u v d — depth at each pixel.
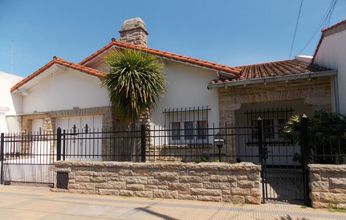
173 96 11.03
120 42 11.70
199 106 10.68
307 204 6.29
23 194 8.05
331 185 5.96
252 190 6.51
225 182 6.73
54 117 12.27
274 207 6.22
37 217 5.95
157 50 11.14
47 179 10.75
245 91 9.95
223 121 10.09
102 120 11.30
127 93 9.47
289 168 10.04
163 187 7.27
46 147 11.73
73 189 8.19
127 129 10.73
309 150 6.81
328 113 8.17
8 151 11.13
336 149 7.22
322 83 9.14
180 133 10.79
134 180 7.57
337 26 8.26
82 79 11.94
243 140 10.95
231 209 6.16
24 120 12.66
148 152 10.48
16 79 12.93
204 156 9.20
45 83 12.62
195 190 6.97
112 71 9.84
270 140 10.70
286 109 10.64
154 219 5.66
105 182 7.87
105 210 6.37
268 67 12.30
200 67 10.55
